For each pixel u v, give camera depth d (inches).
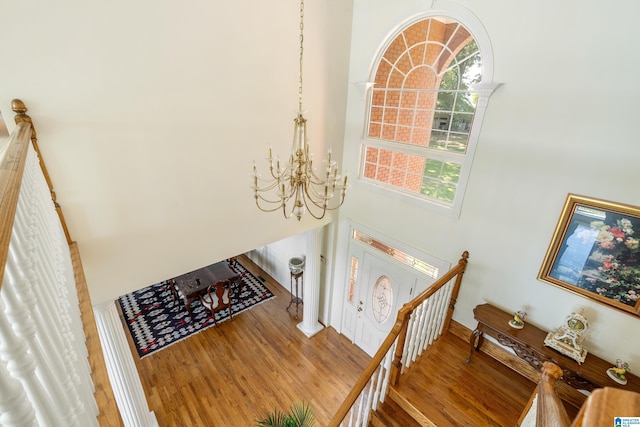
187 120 116.1
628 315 99.3
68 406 36.2
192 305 253.1
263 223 156.1
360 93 164.4
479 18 113.5
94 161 100.6
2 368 25.4
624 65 87.7
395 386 115.0
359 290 199.5
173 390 177.6
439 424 103.4
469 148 126.1
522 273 121.1
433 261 150.4
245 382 183.8
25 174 55.1
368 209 177.3
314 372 192.1
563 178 104.7
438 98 137.2
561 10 95.0
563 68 98.0
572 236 105.4
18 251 35.9
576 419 18.8
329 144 173.8
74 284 80.0
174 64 107.6
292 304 258.1
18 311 31.0
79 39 89.1
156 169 114.2
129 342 213.3
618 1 85.3
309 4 137.1
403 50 145.1
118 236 112.4
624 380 97.5
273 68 133.8
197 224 131.8
